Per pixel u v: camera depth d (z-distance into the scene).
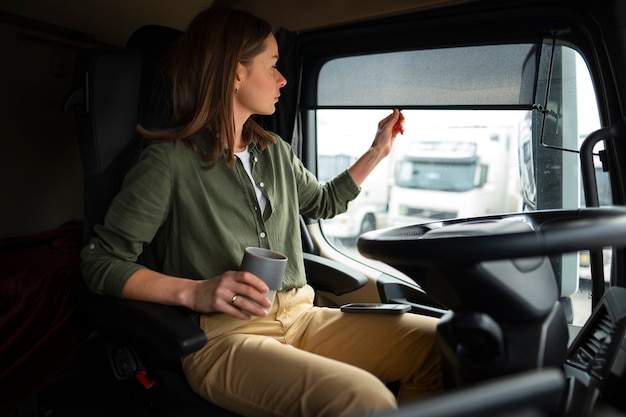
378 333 1.33
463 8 1.75
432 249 0.91
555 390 0.66
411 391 1.29
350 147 2.39
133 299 1.23
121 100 1.51
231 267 1.36
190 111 1.40
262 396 1.13
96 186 1.49
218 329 1.30
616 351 1.08
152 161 1.32
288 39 2.07
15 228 2.19
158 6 2.12
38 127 2.21
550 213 1.16
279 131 2.12
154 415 1.31
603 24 1.50
